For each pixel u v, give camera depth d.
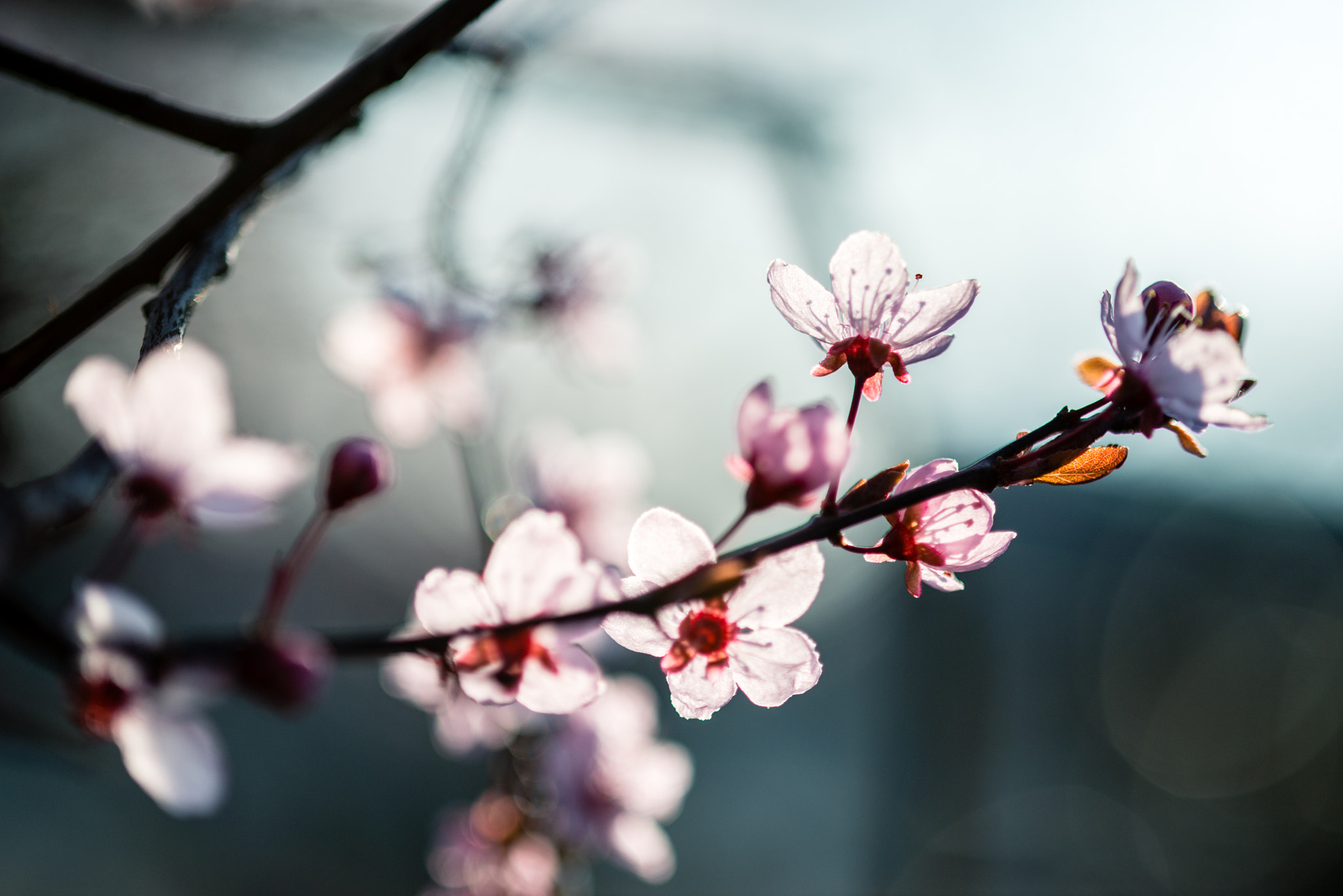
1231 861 1.58
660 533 0.29
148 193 0.55
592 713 0.44
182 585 1.08
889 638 1.20
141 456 0.32
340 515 0.31
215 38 0.54
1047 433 0.29
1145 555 1.38
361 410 0.87
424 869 1.37
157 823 1.21
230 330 0.77
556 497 0.46
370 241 0.48
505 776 0.43
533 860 0.43
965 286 0.29
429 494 1.27
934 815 1.09
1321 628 1.52
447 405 0.50
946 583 0.29
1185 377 0.28
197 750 0.31
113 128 0.53
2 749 0.30
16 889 1.04
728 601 0.29
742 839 1.60
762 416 0.29
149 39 0.54
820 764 1.63
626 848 0.43
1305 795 1.59
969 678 1.09
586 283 0.52
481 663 0.30
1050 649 1.51
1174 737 1.59
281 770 1.35
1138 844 1.56
